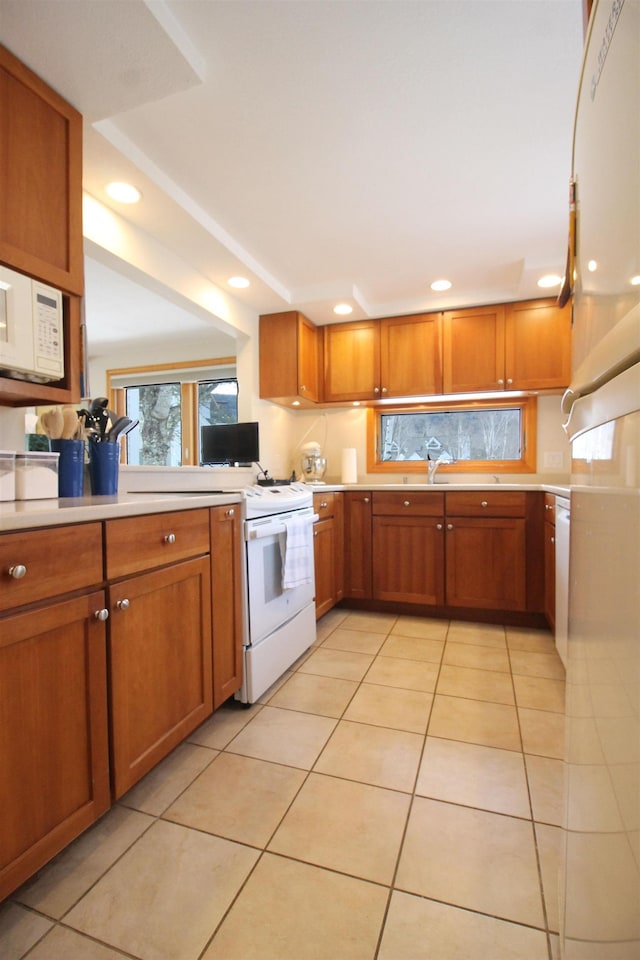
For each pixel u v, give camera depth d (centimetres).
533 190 205
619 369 53
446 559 298
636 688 45
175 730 145
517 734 167
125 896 105
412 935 96
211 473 280
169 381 482
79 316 147
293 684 208
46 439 171
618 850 49
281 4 121
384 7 123
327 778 145
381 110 158
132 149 172
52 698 104
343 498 319
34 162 131
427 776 145
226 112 157
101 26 118
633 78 47
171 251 242
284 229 236
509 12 125
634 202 48
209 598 164
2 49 123
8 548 94
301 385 329
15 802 96
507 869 111
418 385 335
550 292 303
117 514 121
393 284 306
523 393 326
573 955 70
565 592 209
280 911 101
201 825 126
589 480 68
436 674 218
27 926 98
